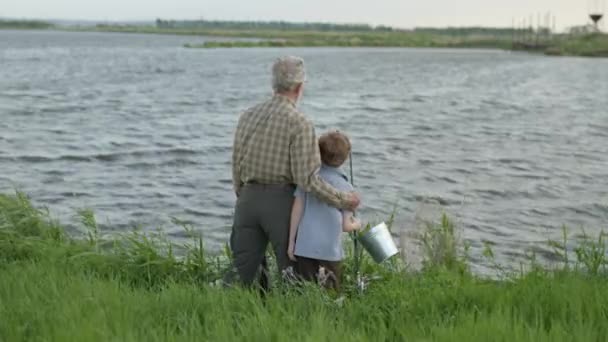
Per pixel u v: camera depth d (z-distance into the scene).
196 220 15.38
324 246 7.03
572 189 19.64
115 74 71.31
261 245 7.22
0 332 5.40
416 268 8.70
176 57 113.62
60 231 10.35
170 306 6.10
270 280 7.48
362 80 69.50
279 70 6.97
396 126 34.12
